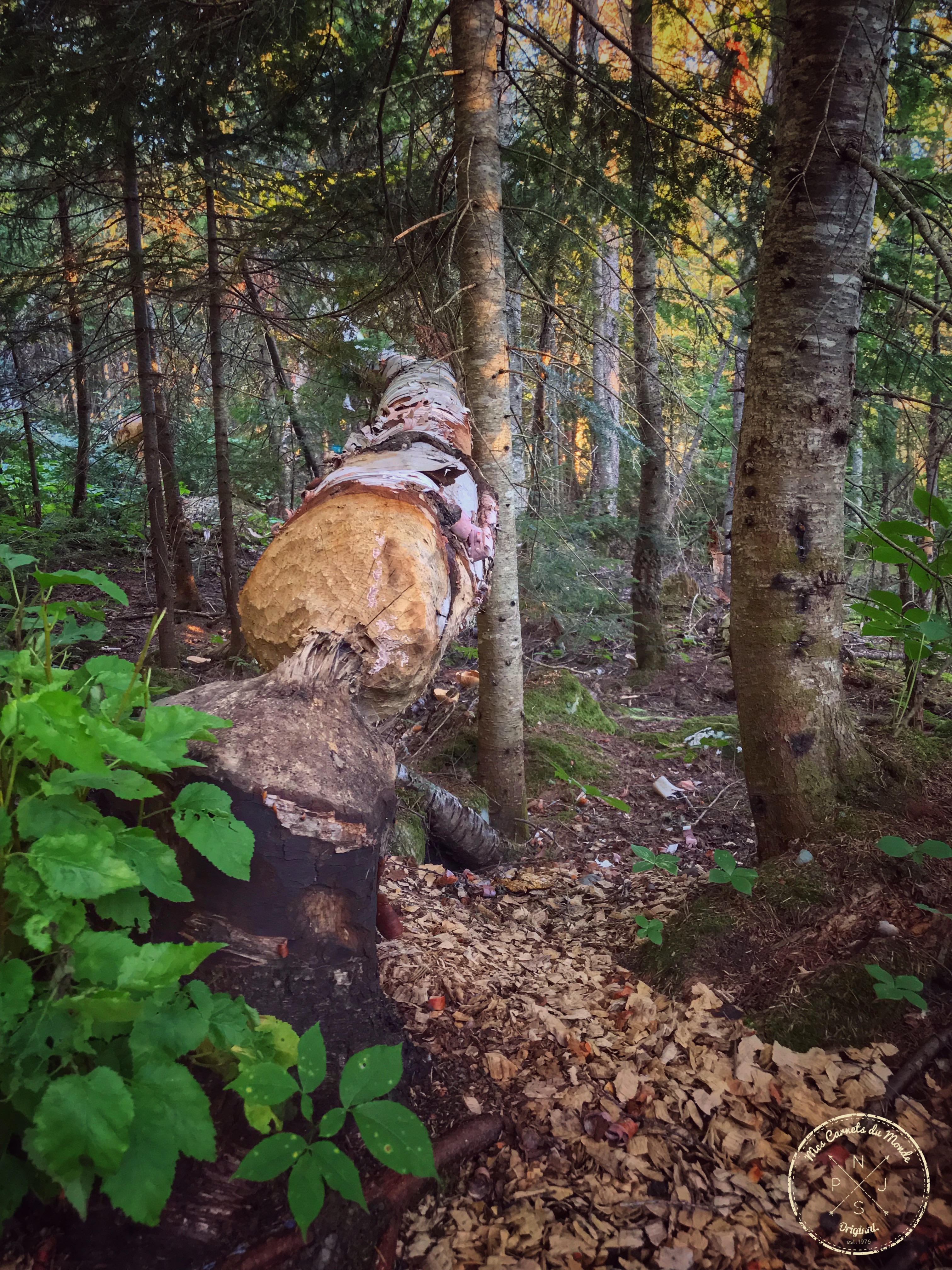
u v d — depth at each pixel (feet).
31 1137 3.47
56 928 4.06
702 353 22.03
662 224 14.88
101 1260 4.41
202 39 12.10
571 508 21.91
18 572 17.62
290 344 20.16
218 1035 4.37
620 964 8.20
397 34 11.15
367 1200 4.85
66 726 3.94
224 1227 4.58
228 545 17.80
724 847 12.96
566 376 16.56
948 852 7.18
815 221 8.20
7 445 23.67
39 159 15.30
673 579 28.14
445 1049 6.31
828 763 8.66
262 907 5.23
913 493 9.79
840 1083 5.92
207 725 4.76
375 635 6.16
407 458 8.46
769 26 12.46
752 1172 5.28
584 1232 4.84
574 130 13.96
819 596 8.59
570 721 18.02
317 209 14.73
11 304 16.03
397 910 8.74
